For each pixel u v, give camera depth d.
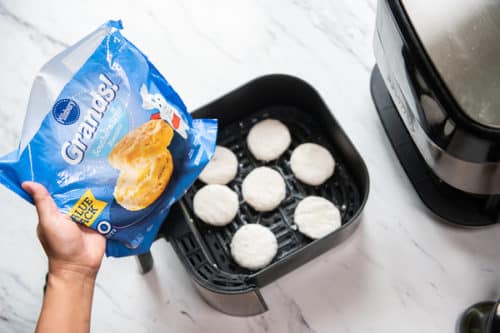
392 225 1.36
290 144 1.39
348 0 1.50
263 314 1.32
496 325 1.20
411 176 1.34
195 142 1.21
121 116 1.13
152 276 1.34
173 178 1.20
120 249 1.19
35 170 1.10
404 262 1.34
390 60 1.19
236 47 1.48
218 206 1.31
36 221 1.38
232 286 1.24
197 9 1.51
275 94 1.38
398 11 1.13
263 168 1.35
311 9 1.50
